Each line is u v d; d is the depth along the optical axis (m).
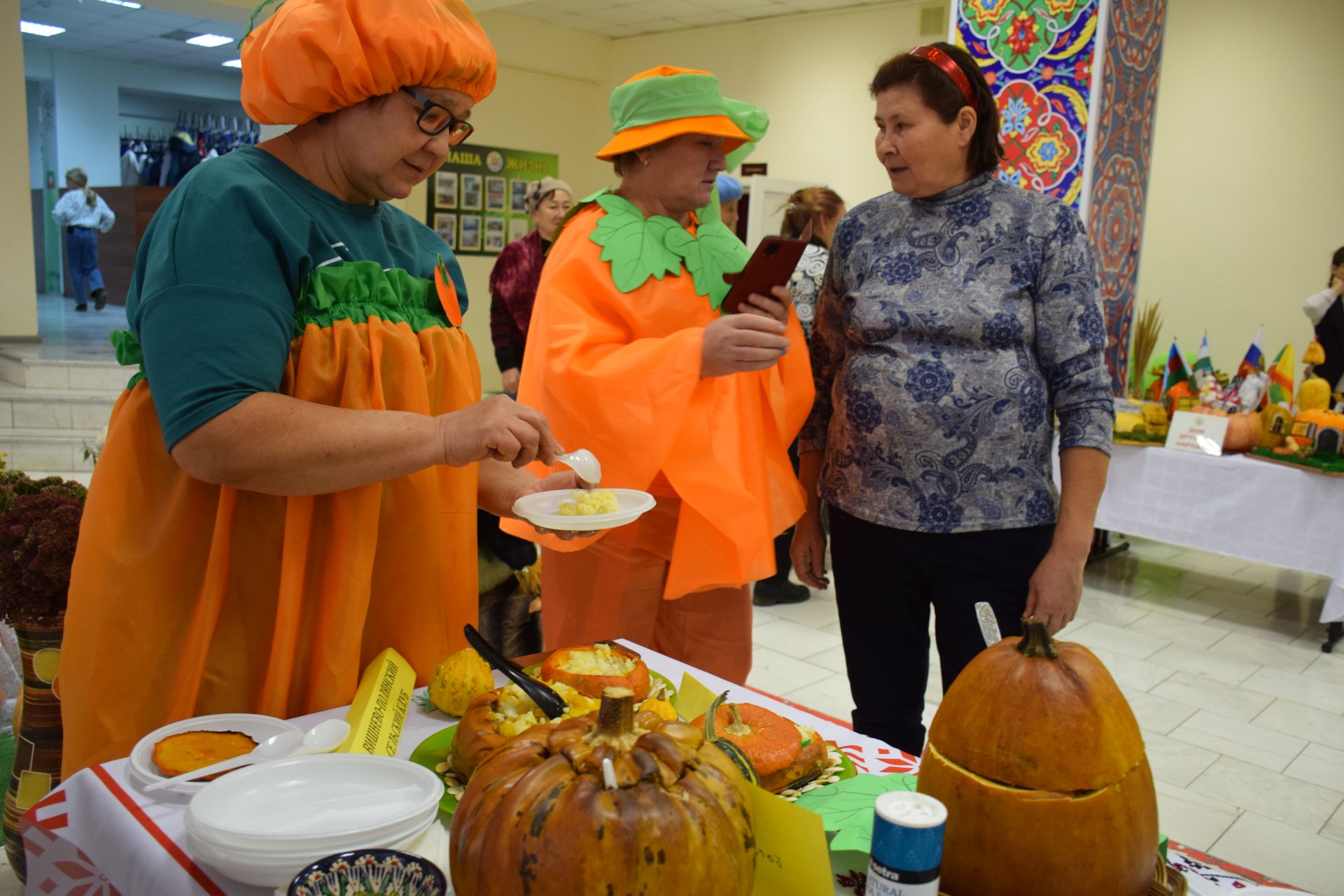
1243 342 6.57
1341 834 2.70
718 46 9.12
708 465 1.76
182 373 1.02
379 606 1.28
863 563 1.88
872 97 1.82
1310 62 6.13
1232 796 2.89
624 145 1.77
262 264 1.08
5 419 6.73
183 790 0.95
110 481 1.14
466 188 9.19
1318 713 3.49
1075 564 1.71
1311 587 5.02
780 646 3.98
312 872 0.77
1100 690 0.81
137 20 11.62
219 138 15.89
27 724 1.93
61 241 14.85
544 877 0.69
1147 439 4.43
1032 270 1.74
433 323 1.30
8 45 8.14
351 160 1.17
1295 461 3.96
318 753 1.02
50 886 0.99
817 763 1.01
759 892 0.85
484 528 2.10
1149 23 4.18
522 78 9.45
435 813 0.89
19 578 1.87
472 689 1.14
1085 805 0.77
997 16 3.88
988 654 0.85
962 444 1.75
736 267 1.91
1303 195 6.25
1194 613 4.55
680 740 0.81
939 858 0.71
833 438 1.94
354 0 1.08
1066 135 3.82
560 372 1.73
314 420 1.04
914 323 1.77
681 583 1.82
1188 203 6.70
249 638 1.20
